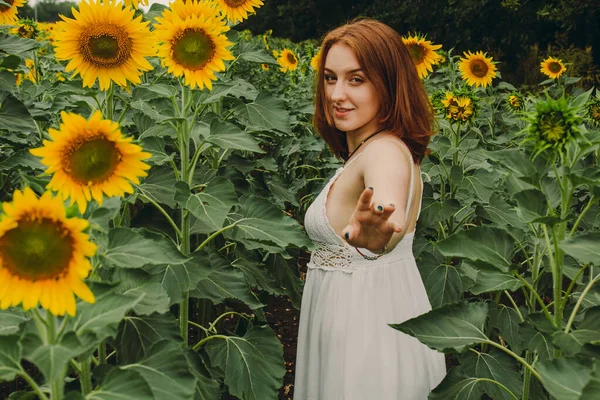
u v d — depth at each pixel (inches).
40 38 217.2
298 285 139.1
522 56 750.5
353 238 63.2
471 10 774.5
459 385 88.4
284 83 327.0
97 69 90.2
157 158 102.8
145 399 60.4
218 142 99.1
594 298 88.7
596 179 71.1
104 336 56.9
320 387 96.7
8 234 50.1
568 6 646.5
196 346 103.0
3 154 124.1
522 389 102.7
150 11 117.0
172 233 112.6
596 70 542.6
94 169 60.8
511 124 227.5
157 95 113.8
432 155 151.5
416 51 190.7
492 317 126.5
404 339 94.0
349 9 1147.3
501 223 135.9
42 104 124.8
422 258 140.5
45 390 75.2
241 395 97.7
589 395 51.8
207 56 95.7
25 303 51.3
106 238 66.5
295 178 212.1
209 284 103.2
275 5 1266.0
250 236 91.6
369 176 84.3
